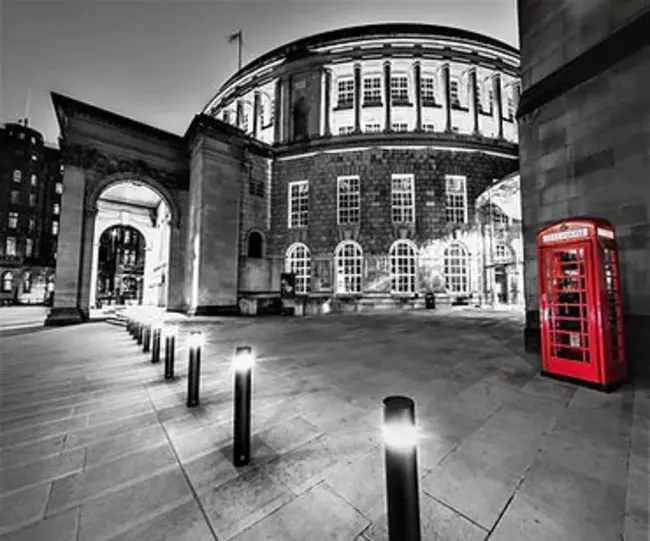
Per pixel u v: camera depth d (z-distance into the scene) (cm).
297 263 2338
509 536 192
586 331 491
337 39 2544
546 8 697
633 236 536
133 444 321
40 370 613
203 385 510
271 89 2869
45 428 358
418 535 168
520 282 2364
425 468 267
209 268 1878
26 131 4656
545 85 675
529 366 589
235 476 262
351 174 2294
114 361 686
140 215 2984
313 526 205
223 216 1964
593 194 593
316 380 518
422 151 2294
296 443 316
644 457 276
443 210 2252
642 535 188
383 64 2539
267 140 2845
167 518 215
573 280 576
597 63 587
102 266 5203
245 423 282
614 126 567
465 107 2638
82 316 1598
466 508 218
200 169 1898
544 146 682
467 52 2569
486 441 312
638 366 515
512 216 2402
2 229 4375
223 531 202
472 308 2089
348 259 2261
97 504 230
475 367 586
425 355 688
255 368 593
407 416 173
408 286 2203
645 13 525
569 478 248
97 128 1747
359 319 1496
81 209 1647
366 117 2578
